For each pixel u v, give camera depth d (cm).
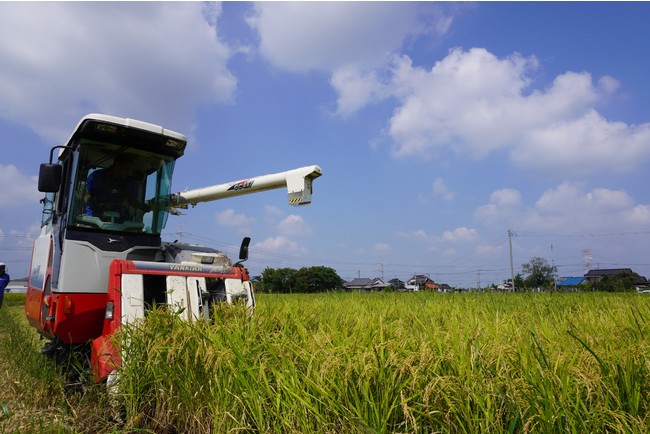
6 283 1223
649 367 254
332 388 289
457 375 270
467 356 277
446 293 1278
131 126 518
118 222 527
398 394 269
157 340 372
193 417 344
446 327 436
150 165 568
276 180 596
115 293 432
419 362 275
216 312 416
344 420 276
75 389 463
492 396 252
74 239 486
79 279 479
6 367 589
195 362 345
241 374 316
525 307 731
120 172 540
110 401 384
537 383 250
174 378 355
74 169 506
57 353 532
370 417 266
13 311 1384
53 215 571
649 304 704
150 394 380
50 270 537
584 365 268
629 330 386
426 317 604
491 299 938
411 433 257
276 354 333
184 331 366
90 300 481
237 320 408
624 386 248
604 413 235
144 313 432
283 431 302
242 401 313
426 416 259
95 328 487
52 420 360
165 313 402
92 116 496
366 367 274
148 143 550
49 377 468
